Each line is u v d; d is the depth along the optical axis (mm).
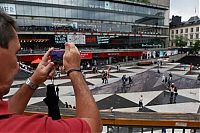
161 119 2391
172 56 61469
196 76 34281
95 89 26203
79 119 916
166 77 28656
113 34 58156
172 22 99438
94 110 1045
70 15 50625
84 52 48000
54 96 1350
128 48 61688
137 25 64312
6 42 914
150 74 32406
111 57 53094
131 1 61250
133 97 22719
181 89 25766
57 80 29766
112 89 26016
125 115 2488
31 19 45438
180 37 86812
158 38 70188
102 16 56125
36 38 46125
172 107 19531
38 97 21734
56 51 1524
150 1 67625
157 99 21891
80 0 51906
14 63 957
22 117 843
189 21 96750
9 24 944
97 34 54781
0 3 41594
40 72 1515
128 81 29281
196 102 20938
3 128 778
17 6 43625
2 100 903
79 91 1119
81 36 51844
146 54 59062
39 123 814
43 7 46781
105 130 2588
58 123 850
